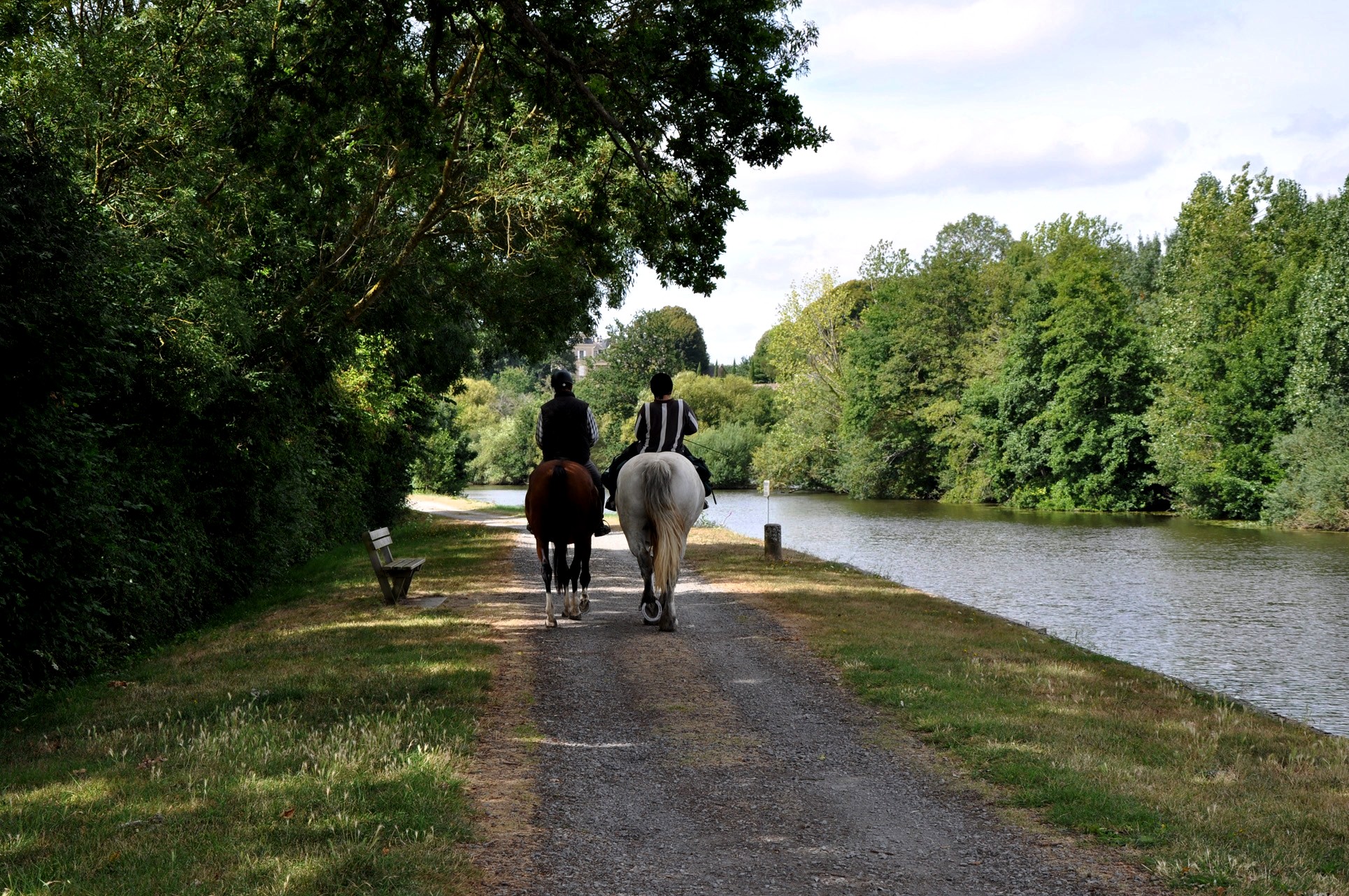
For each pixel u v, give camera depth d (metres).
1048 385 56.06
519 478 96.38
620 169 13.77
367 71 10.12
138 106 11.45
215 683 8.43
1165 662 14.76
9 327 7.60
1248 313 49.50
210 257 11.69
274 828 4.79
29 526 8.16
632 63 9.56
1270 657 15.11
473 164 14.71
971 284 66.19
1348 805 5.60
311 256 14.81
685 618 11.94
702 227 10.31
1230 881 4.43
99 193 11.30
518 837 5.09
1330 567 27.19
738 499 64.62
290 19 10.30
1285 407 45.19
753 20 9.84
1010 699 8.09
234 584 14.61
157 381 11.40
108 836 4.67
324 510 22.88
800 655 9.91
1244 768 6.38
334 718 7.09
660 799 5.82
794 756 6.69
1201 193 53.41
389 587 13.11
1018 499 57.28
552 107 9.90
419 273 19.06
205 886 4.09
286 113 10.74
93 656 9.53
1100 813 5.37
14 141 7.77
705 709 7.89
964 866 4.82
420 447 30.25
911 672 8.95
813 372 73.88
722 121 9.70
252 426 13.45
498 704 7.83
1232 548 32.69
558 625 11.32
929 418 63.53
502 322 19.20
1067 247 63.19
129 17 11.88
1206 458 47.50
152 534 11.51
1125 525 42.84
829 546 33.06
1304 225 53.25
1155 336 52.12
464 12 10.30
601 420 97.38
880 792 5.96
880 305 71.25
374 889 4.18
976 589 22.61
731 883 4.61
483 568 17.53
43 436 8.54
